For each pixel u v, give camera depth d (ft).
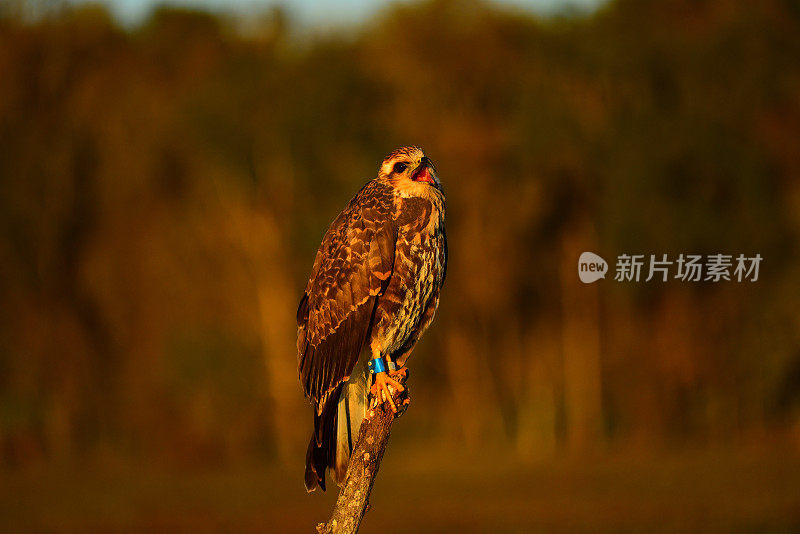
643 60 108.17
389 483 92.89
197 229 120.67
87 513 78.43
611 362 115.65
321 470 21.38
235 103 118.62
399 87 122.01
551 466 101.60
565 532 65.72
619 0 117.50
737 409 109.50
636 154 103.09
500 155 115.96
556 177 113.39
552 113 109.60
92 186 118.21
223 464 111.86
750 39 107.14
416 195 22.44
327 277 22.39
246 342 117.70
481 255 115.34
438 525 70.23
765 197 103.09
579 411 116.37
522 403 118.21
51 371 114.62
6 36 115.55
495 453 114.32
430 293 22.84
